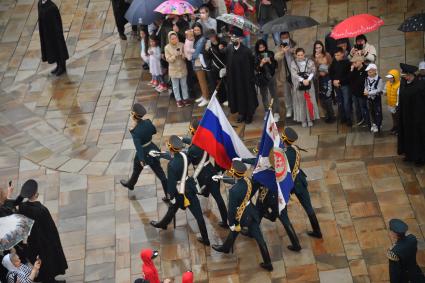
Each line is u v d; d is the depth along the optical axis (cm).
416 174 2947
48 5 3788
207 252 2711
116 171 3188
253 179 2550
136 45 4097
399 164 3006
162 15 3634
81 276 2677
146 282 2136
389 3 4084
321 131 3256
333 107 3422
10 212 2538
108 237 2838
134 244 2789
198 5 3659
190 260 2688
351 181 2955
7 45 4253
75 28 4322
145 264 2284
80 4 4544
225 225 2802
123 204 2992
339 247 2661
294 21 3238
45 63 4066
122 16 4062
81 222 2923
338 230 2731
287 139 2583
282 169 2500
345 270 2567
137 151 2820
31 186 2500
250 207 2528
